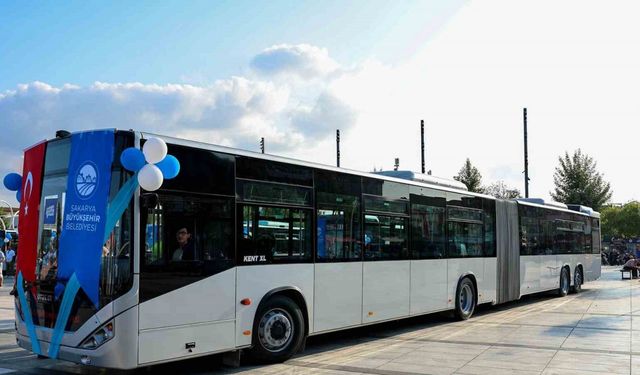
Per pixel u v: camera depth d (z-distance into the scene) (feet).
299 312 30.01
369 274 35.53
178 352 23.90
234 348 26.50
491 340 36.58
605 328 41.52
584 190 161.48
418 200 41.34
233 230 26.73
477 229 49.49
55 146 25.63
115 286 22.29
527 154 135.95
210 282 25.44
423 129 140.15
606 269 146.00
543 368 27.99
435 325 43.80
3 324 41.78
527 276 58.80
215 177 26.12
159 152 22.65
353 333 39.93
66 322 23.41
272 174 29.14
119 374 26.55
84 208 23.67
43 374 26.48
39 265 25.12
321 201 32.17
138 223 22.82
